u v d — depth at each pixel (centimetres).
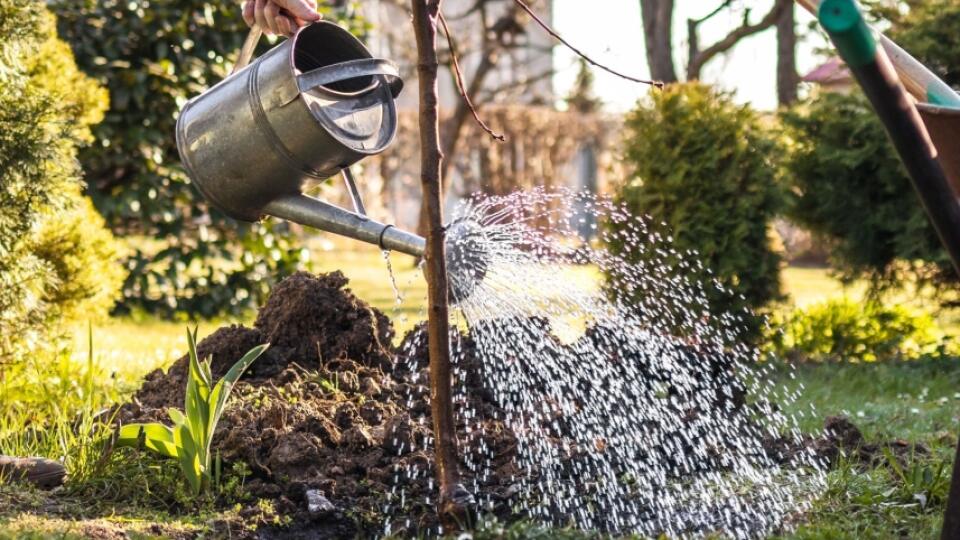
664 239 772
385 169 1817
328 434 380
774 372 704
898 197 827
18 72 518
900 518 352
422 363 465
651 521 356
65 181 538
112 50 959
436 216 313
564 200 414
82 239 686
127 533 318
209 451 364
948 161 291
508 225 363
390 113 337
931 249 813
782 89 1575
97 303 711
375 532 343
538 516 352
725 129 768
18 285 536
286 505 350
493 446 391
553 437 408
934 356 786
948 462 401
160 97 978
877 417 534
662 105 786
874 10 912
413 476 365
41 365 556
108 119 938
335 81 320
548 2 1747
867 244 845
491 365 442
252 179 326
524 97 2336
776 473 398
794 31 1565
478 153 1947
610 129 2108
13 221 517
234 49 1002
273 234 1014
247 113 319
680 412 435
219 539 324
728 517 360
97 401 503
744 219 762
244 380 434
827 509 363
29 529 308
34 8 525
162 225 992
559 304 433
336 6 1269
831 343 811
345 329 456
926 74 306
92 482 364
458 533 319
